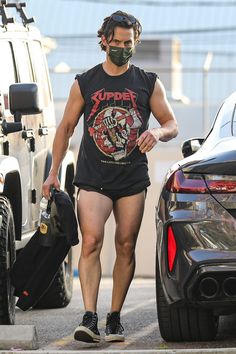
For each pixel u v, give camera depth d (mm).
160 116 12477
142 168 12414
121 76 12289
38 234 12578
